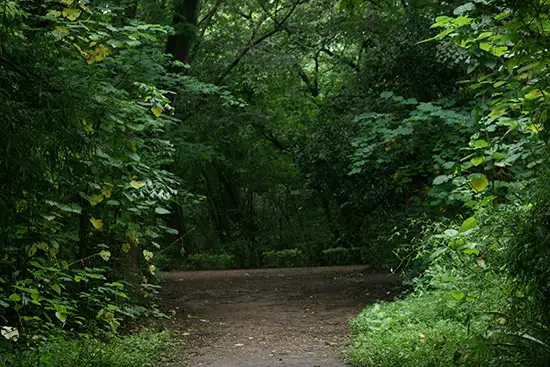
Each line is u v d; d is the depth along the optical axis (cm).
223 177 3378
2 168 566
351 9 895
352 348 823
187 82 1459
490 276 739
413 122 1266
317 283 1788
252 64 2508
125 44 987
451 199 1121
